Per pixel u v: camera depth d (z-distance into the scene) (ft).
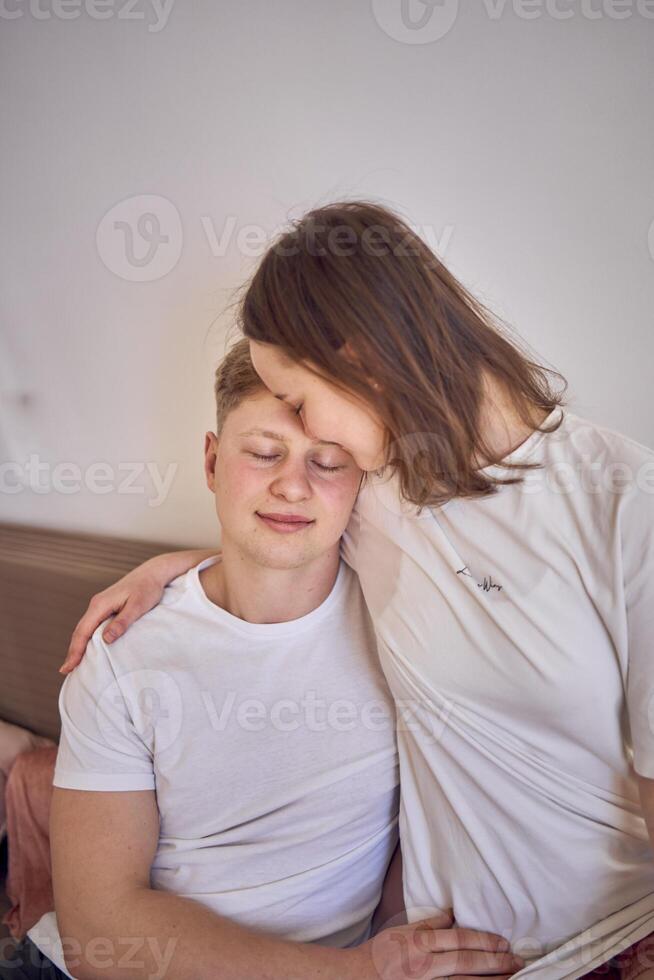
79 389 4.08
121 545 4.08
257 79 3.30
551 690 2.27
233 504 2.51
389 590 2.55
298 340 2.08
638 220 2.83
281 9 3.19
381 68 3.07
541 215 2.96
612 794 2.44
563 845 2.42
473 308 2.38
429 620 2.44
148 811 2.64
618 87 2.75
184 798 2.66
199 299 3.66
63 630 3.79
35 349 4.14
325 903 2.72
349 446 2.23
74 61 3.66
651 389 2.97
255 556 2.54
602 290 2.94
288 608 2.70
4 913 3.56
